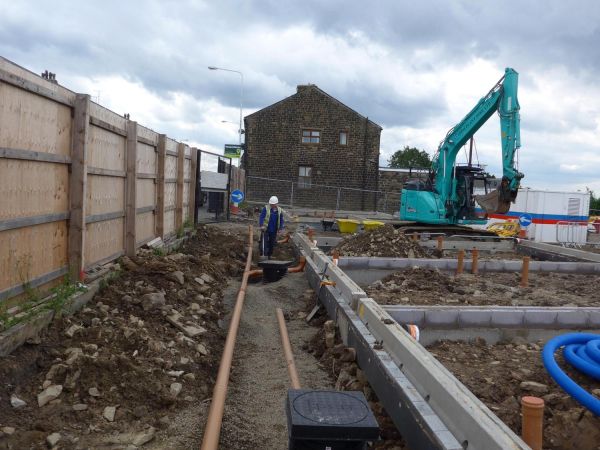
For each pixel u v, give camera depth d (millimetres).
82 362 4230
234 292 8734
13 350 4109
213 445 3414
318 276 7871
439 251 13477
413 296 7383
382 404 4000
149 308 5812
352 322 5289
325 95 34656
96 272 6336
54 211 5340
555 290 8500
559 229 22141
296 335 6812
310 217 28594
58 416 3676
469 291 7898
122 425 3799
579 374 4781
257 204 32750
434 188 18156
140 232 9023
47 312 4613
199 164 15203
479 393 4297
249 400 4703
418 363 3596
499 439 2543
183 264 8578
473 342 5844
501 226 23281
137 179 8625
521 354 5445
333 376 5266
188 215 14211
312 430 2746
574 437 3691
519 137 15133
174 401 4211
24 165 4684
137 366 4492
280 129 35031
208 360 5355
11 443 3256
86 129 5691
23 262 4715
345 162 35094
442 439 2885
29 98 4727
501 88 15648
